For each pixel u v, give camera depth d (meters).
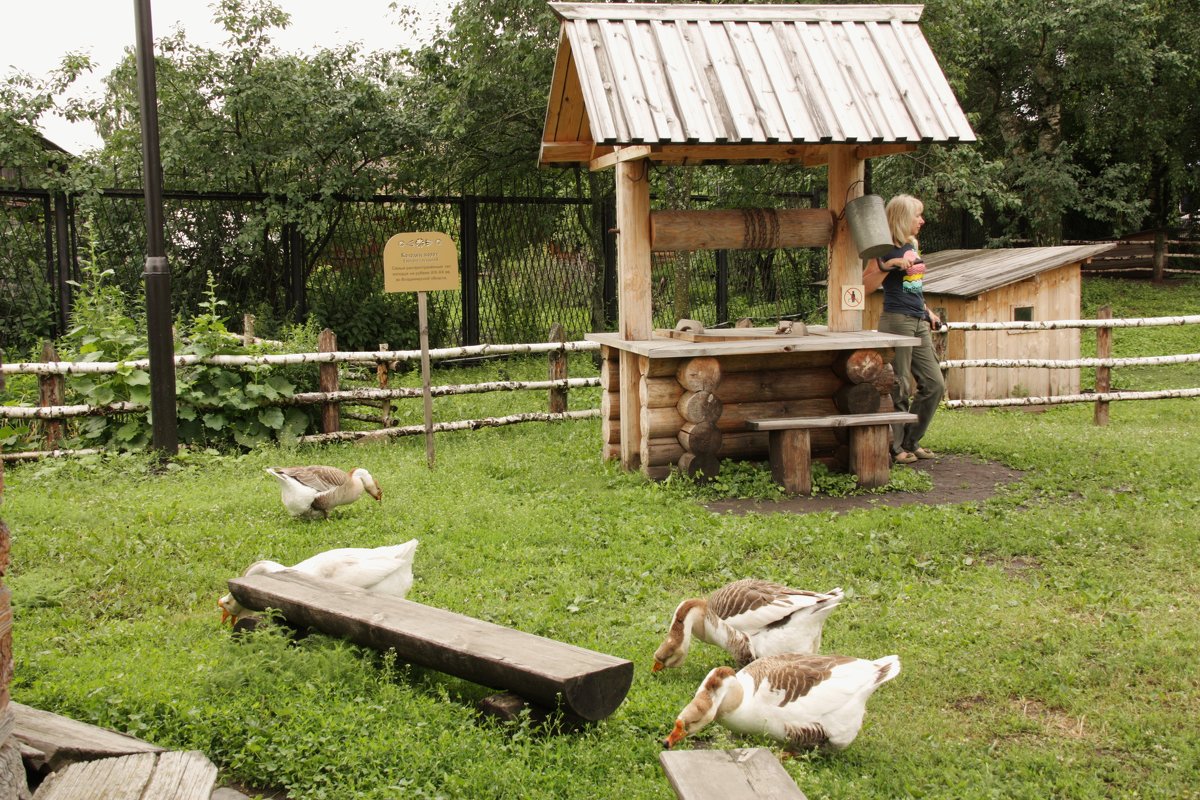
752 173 17.97
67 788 3.54
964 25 17.31
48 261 15.01
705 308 19.34
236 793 3.93
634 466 9.34
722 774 3.41
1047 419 12.70
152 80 9.38
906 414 8.88
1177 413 13.04
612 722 4.46
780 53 8.77
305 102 15.94
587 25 8.61
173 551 6.94
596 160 9.96
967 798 3.93
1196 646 5.30
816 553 6.93
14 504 8.03
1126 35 20.34
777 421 8.53
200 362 10.48
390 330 16.66
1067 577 6.45
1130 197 24.48
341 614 4.94
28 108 15.09
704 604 5.05
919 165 17.67
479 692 4.79
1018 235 25.06
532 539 7.23
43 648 5.26
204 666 4.79
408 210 17.17
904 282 9.52
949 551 6.96
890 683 4.98
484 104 16.59
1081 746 4.41
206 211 16.09
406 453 10.36
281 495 8.09
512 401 13.60
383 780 3.93
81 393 10.10
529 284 17.67
